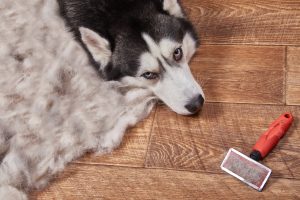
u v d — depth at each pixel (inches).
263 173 41.6
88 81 49.7
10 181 43.8
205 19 51.9
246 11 51.3
